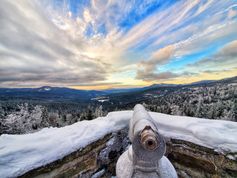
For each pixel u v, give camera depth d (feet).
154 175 4.41
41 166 5.07
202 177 6.91
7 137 6.60
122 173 4.97
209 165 6.67
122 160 5.47
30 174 4.77
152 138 3.55
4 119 47.26
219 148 6.38
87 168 6.83
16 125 49.34
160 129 8.46
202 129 7.29
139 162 4.33
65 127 8.38
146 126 3.81
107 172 8.01
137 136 3.86
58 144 6.07
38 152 5.44
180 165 7.71
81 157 6.50
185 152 7.49
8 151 5.18
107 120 9.14
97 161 7.39
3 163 4.69
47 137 6.70
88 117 88.63
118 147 8.67
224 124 8.08
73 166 6.17
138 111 5.00
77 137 6.88
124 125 9.05
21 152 5.29
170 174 4.95
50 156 5.41
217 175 6.39
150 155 3.86
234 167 5.89
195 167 7.16
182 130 7.91
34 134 7.16
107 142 8.02
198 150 7.02
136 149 3.89
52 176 5.41
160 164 4.91
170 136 8.00
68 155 5.94
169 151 8.09
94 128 7.95
